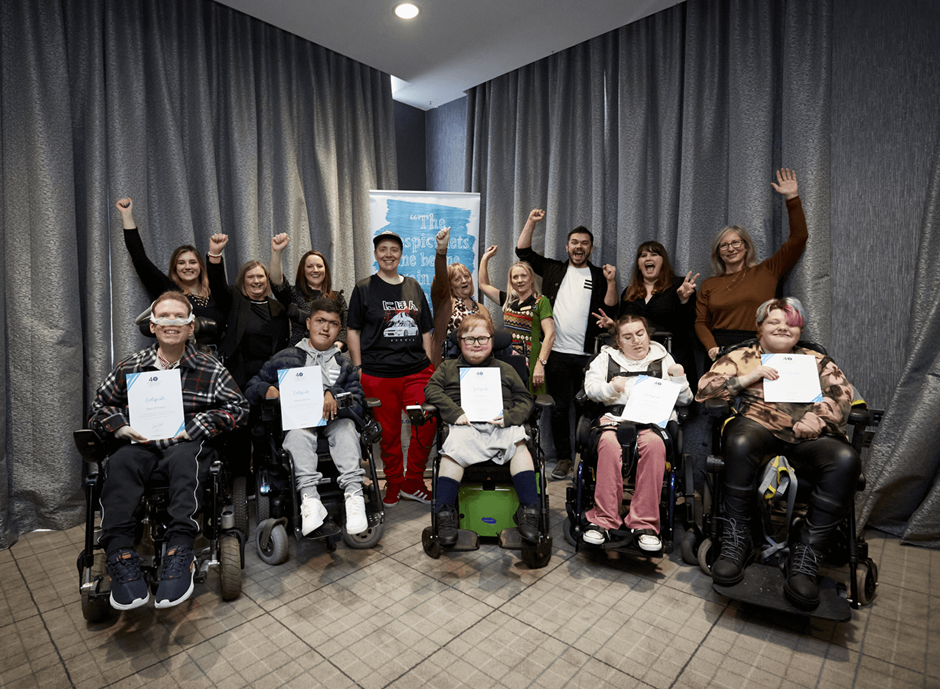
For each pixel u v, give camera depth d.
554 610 2.14
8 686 1.73
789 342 2.43
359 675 1.77
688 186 3.46
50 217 2.82
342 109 4.19
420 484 3.36
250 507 3.32
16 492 2.86
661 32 3.57
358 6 3.37
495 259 4.57
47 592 2.30
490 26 3.64
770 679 1.75
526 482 2.43
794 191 3.00
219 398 2.34
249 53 3.60
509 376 2.71
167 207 3.27
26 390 2.84
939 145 2.68
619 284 3.81
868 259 3.01
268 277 3.43
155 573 1.99
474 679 1.75
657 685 1.72
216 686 1.72
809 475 2.22
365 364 3.25
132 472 2.04
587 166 4.06
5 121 2.77
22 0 2.75
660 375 2.72
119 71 3.07
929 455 2.71
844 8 3.02
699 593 2.27
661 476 2.36
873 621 2.07
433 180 5.38
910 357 2.78
